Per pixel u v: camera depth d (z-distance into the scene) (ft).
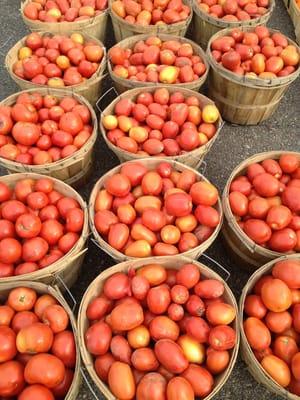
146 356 2.16
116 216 2.83
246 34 4.03
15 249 2.54
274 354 2.41
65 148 3.19
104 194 2.91
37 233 2.65
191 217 2.77
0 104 3.40
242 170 3.17
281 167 3.15
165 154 3.28
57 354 2.25
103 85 4.63
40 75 3.73
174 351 2.12
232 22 4.32
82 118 3.40
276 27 5.54
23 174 2.96
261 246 2.77
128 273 2.53
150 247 2.66
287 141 4.21
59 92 3.55
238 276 3.23
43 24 4.18
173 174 3.06
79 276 3.16
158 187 2.88
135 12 4.33
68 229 2.74
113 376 2.11
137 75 3.78
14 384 2.11
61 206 2.83
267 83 3.67
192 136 3.19
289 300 2.39
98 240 2.67
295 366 2.24
